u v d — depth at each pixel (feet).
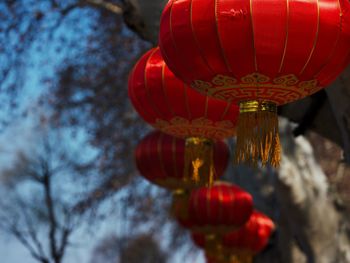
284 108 18.25
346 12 10.16
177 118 14.61
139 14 17.60
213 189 24.03
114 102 46.52
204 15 10.21
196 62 10.72
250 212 24.26
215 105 14.17
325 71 10.64
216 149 20.40
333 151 41.86
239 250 27.68
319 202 25.61
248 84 10.89
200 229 24.41
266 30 9.94
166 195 54.29
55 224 73.10
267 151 11.36
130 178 51.98
